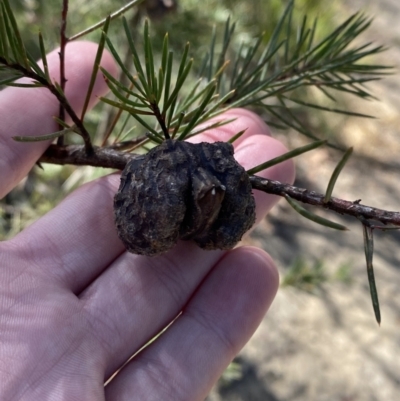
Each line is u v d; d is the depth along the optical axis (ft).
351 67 0.36
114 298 0.40
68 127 0.30
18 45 0.26
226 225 0.28
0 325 0.36
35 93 0.40
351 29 0.36
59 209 0.41
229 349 0.42
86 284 0.41
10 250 0.39
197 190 0.26
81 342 0.37
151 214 0.27
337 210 0.25
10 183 0.39
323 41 0.36
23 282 0.38
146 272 0.41
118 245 0.42
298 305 0.88
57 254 0.40
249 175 0.28
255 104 0.37
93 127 0.70
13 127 0.38
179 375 0.39
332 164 1.21
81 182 0.68
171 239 0.28
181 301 0.42
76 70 0.42
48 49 0.65
